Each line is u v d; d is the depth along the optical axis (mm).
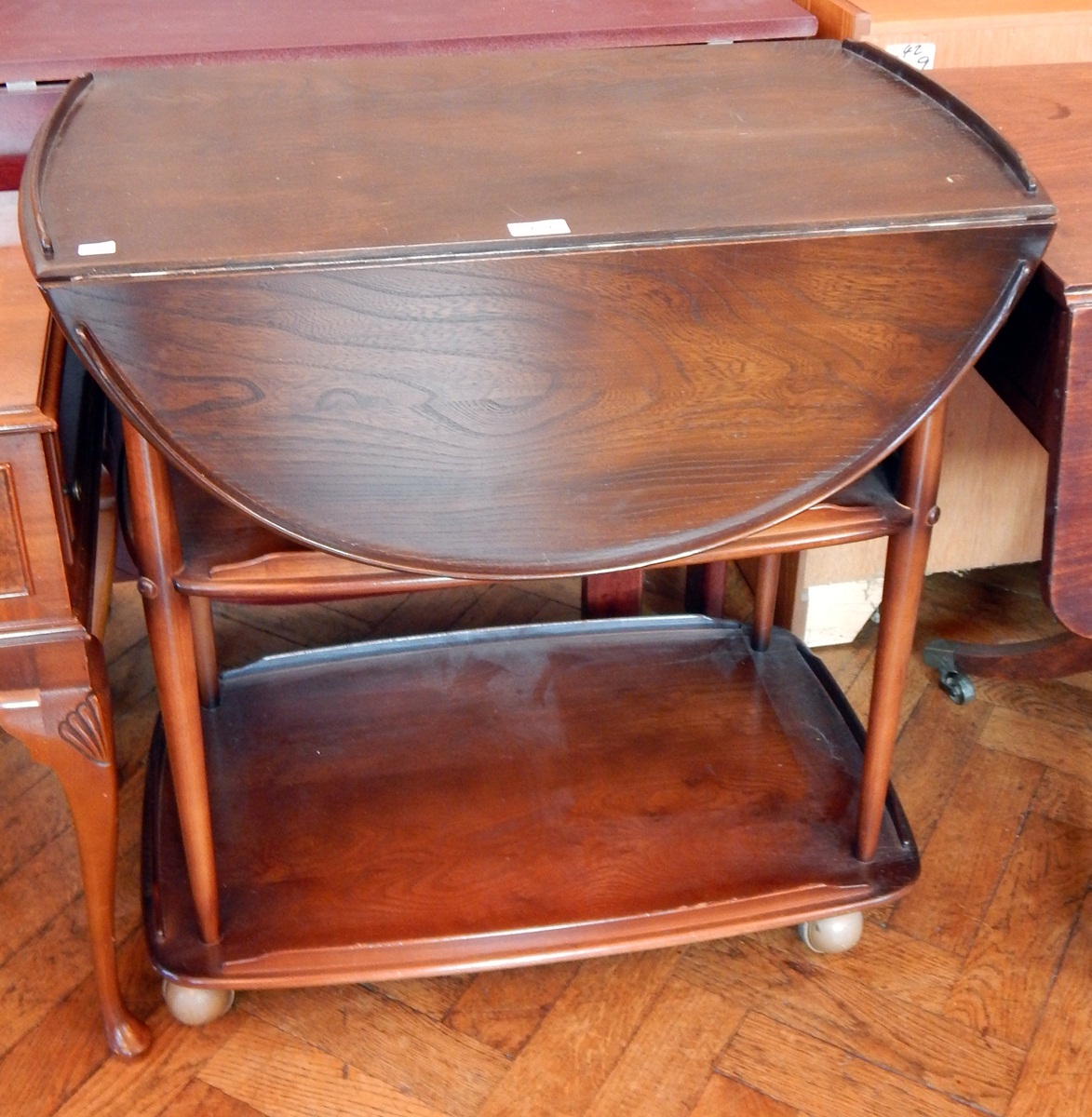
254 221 837
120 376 819
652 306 849
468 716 1412
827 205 865
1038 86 1229
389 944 1158
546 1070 1150
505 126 1003
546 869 1231
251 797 1310
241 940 1158
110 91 1059
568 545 946
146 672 1607
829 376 908
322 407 855
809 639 1651
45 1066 1151
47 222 833
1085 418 943
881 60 1118
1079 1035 1178
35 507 860
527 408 879
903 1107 1118
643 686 1453
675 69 1124
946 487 1604
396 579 983
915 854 1245
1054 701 1570
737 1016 1198
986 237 866
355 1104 1124
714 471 934
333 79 1094
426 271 807
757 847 1254
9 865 1351
